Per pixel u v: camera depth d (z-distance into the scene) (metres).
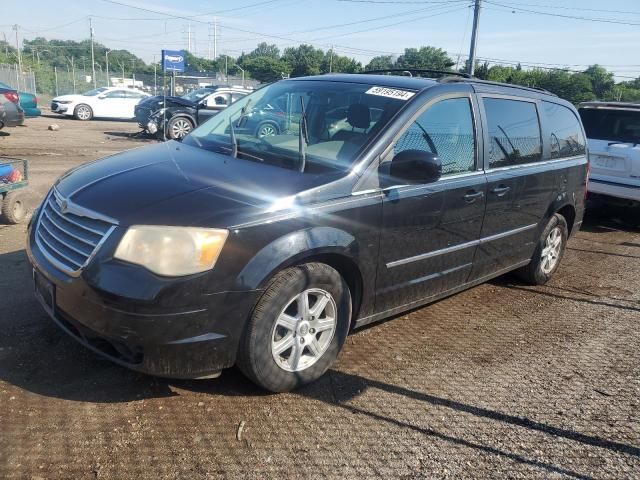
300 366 3.35
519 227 4.98
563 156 5.57
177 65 19.08
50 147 12.91
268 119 4.20
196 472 2.65
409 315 4.77
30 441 2.75
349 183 3.39
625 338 4.66
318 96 4.22
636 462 3.02
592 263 6.94
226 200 3.03
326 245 3.20
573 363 4.13
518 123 4.89
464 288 4.63
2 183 6.26
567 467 2.94
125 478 2.57
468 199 4.19
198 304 2.82
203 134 4.37
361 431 3.08
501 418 3.34
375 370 3.76
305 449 2.89
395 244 3.68
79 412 3.01
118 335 2.78
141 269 2.75
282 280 3.08
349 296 3.49
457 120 4.20
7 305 4.16
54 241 3.16
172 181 3.24
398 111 3.78
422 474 2.79
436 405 3.41
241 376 3.50
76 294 2.88
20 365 3.38
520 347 4.33
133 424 2.96
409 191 3.70
